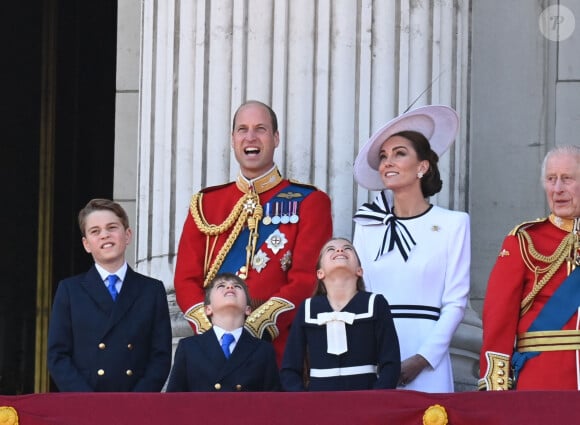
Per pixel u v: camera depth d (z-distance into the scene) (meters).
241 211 32.44
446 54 35.62
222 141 35.19
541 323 28.67
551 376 28.38
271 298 31.08
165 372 29.98
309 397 25.95
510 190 39.00
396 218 31.67
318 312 29.17
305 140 34.75
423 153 31.62
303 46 34.97
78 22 54.22
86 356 29.67
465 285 31.09
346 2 35.00
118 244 30.22
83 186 53.66
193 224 32.75
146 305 30.16
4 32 54.28
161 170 35.78
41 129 53.81
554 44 39.31
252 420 25.92
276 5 35.19
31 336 52.69
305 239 31.88
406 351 30.69
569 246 28.97
